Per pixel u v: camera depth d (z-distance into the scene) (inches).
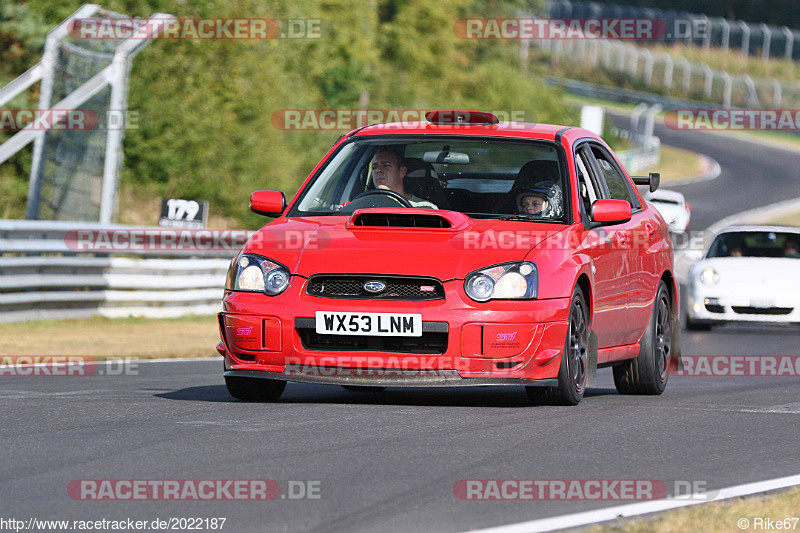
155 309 1963.6
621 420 817.5
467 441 706.2
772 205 6092.5
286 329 834.2
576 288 871.7
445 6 6929.1
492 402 907.4
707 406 927.7
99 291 1870.1
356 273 833.5
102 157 2583.7
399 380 825.5
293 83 4045.3
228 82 3299.7
